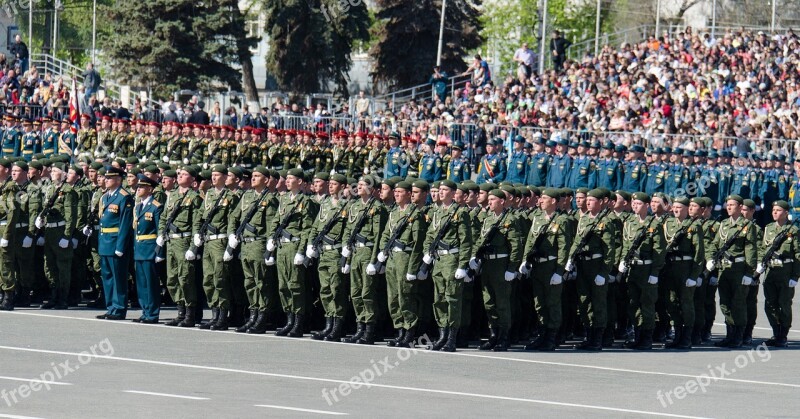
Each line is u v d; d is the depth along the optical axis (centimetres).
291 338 4341
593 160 7425
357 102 9900
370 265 4216
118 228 4569
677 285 4606
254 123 8819
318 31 12250
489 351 4281
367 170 7456
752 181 7575
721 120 8525
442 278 4153
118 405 2980
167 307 5075
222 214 4459
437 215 4166
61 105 8806
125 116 8731
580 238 4412
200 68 12075
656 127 8525
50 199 4859
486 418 2972
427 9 13425
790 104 8825
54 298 4934
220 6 12125
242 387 3297
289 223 4366
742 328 4691
